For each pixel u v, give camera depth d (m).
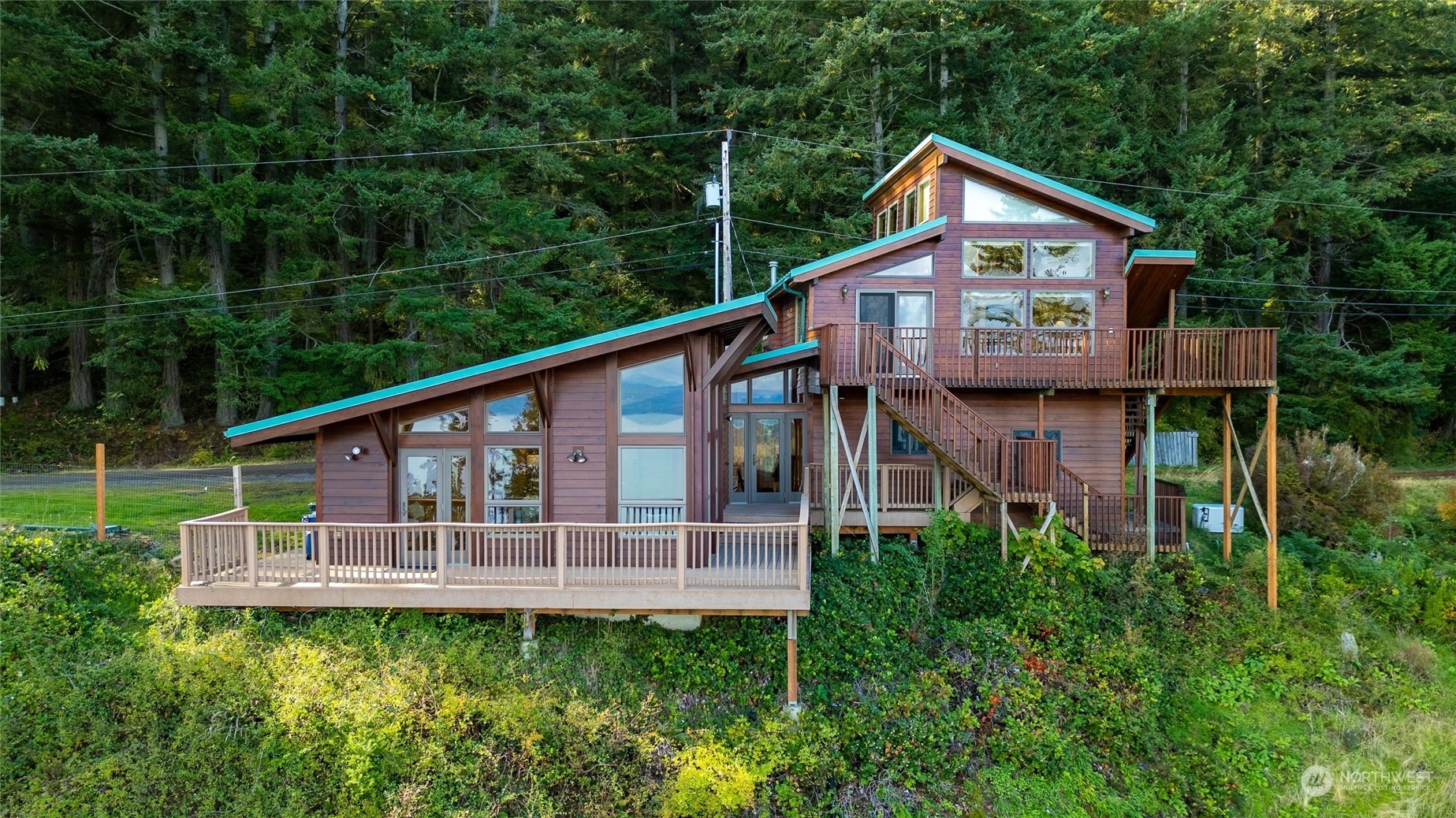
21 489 16.70
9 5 18.84
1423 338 25.62
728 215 19.52
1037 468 12.68
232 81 21.75
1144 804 10.34
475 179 21.94
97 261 23.08
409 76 23.08
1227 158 23.98
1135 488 16.11
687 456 11.70
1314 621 13.57
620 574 10.30
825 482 13.80
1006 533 13.02
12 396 23.91
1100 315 15.36
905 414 12.92
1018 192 15.45
